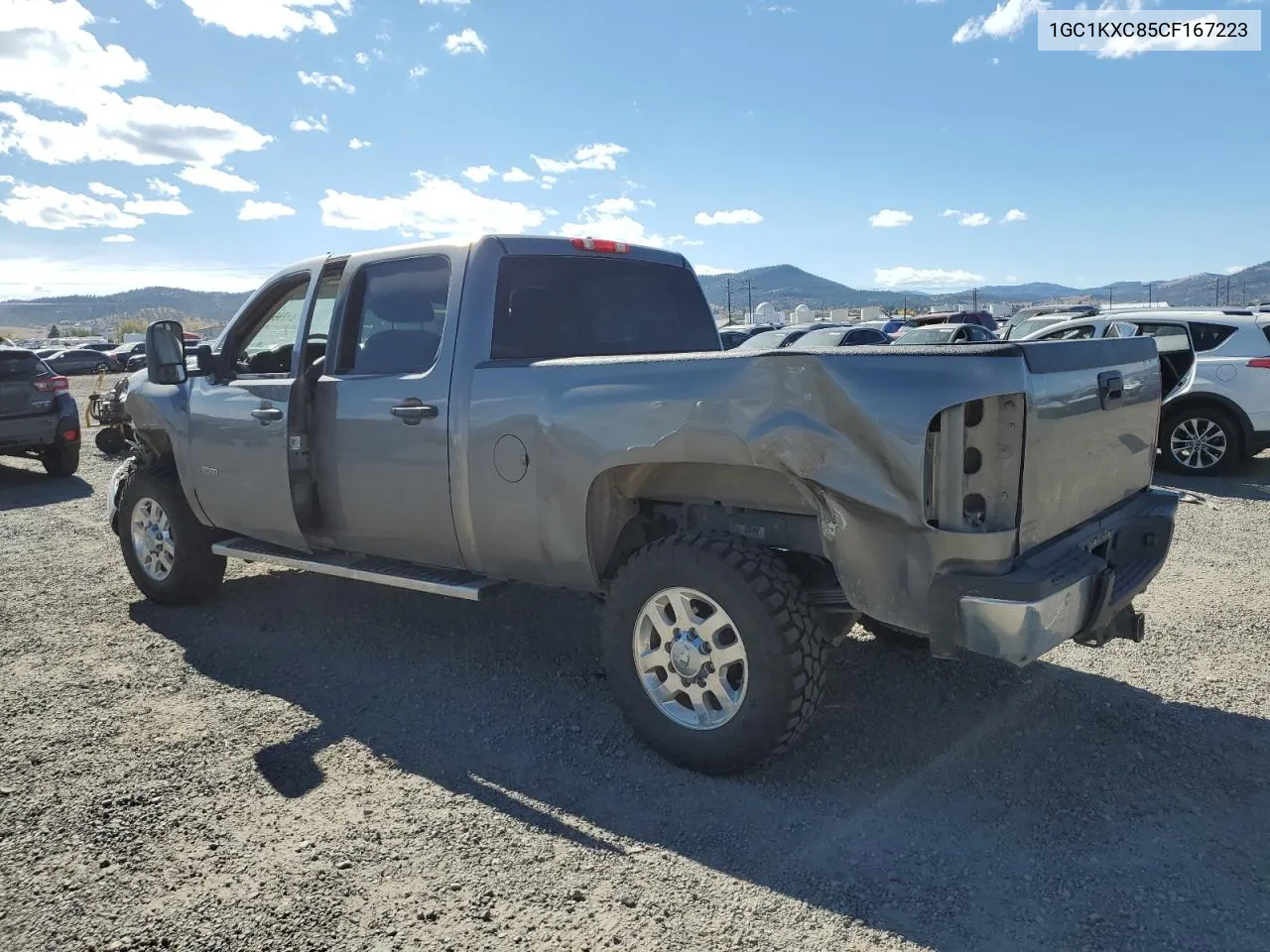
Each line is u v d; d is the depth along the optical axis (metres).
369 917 2.55
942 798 3.14
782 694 3.07
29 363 10.63
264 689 4.21
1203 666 4.24
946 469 2.80
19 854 2.88
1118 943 2.39
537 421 3.58
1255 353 8.88
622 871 2.76
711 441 3.11
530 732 3.72
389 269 4.27
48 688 4.23
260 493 4.61
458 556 4.02
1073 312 23.50
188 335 32.28
